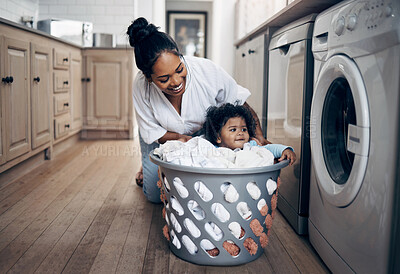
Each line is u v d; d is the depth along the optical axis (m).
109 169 2.70
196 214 1.29
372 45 0.99
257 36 2.63
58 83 3.07
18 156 2.32
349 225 1.12
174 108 1.64
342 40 1.16
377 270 0.97
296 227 1.62
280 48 1.84
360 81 1.05
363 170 1.03
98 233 1.59
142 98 1.69
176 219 1.33
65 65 3.26
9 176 2.35
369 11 1.01
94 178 2.46
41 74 2.69
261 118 2.37
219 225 1.26
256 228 1.29
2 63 2.06
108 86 3.88
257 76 2.50
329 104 1.31
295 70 1.63
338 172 1.27
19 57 2.31
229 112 1.46
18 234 1.56
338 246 1.20
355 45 1.08
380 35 0.94
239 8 3.87
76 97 3.65
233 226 1.27
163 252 1.42
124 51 3.83
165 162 1.27
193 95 1.61
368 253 1.01
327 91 1.30
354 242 1.09
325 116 1.33
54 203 1.96
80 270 1.28
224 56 4.43
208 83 1.63
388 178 0.92
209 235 1.28
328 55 1.29
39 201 1.98
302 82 1.54
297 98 1.60
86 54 3.81
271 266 1.32
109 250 1.43
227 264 1.31
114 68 3.85
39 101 2.66
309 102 1.53
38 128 2.66
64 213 1.82
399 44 0.88
